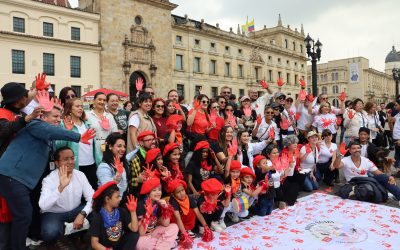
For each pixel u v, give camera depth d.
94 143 6.08
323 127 10.44
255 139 9.20
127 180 5.62
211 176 6.51
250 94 11.54
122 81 35.53
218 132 7.15
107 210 4.64
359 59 90.62
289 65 64.56
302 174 8.27
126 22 35.94
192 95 45.44
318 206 7.29
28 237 5.28
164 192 5.66
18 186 4.46
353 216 6.56
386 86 110.94
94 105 6.40
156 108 7.15
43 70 29.91
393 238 5.45
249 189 6.49
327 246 5.14
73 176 5.20
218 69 49.38
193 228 6.01
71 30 31.86
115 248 4.75
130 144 6.42
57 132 4.46
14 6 28.05
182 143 7.56
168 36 40.19
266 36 65.62
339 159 8.38
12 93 4.57
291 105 11.26
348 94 91.81
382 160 8.73
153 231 5.11
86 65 32.81
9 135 4.47
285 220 6.40
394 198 7.91
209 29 47.59
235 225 6.17
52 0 32.78
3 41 27.42
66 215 5.17
